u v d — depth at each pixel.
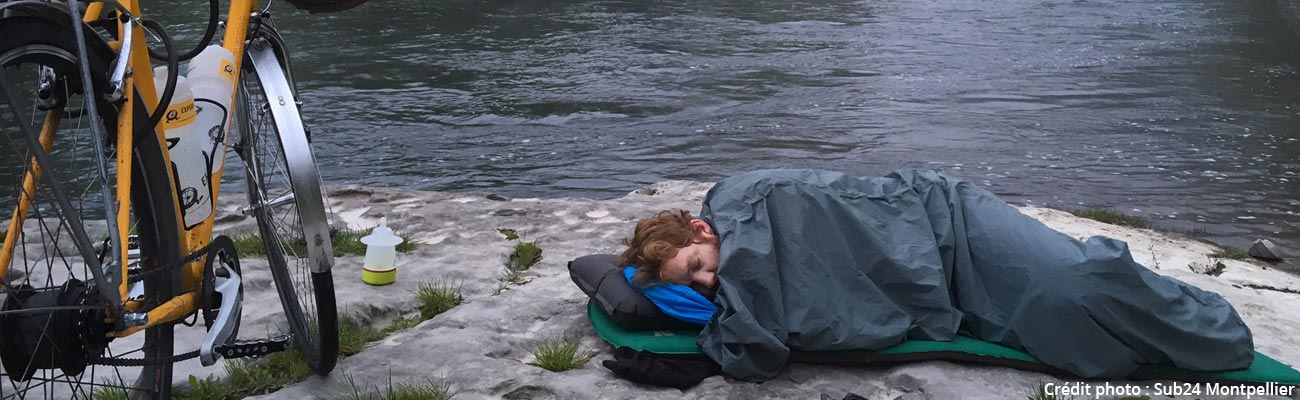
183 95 3.18
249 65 3.82
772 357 3.74
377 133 15.01
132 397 3.28
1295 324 4.72
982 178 12.88
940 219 4.23
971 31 28.38
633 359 3.80
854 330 3.85
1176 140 15.34
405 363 3.90
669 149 14.29
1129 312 3.84
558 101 17.50
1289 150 14.77
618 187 12.30
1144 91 19.48
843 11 32.31
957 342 3.98
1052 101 18.33
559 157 13.77
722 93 18.47
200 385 3.63
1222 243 9.84
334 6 3.86
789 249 3.97
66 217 2.50
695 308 3.98
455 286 4.94
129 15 2.78
